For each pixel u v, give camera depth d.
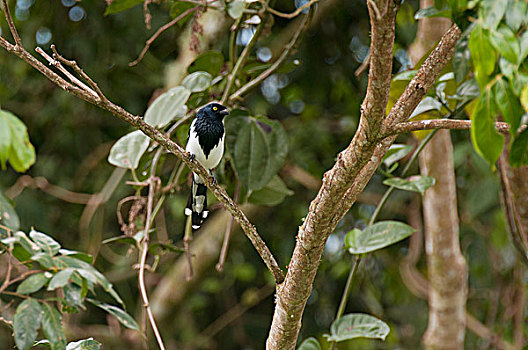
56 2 13.15
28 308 5.77
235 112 8.00
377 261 14.54
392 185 7.00
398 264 14.30
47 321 5.76
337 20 13.75
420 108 6.94
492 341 12.20
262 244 5.45
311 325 14.70
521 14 3.62
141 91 14.12
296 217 14.29
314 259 5.10
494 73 3.83
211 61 8.57
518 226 8.32
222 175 8.88
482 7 3.71
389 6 3.89
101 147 13.64
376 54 4.10
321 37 13.74
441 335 9.05
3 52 13.09
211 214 15.27
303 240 5.05
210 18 10.54
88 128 14.16
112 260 14.06
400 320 14.33
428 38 8.57
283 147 7.95
